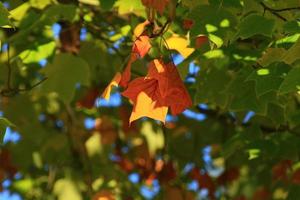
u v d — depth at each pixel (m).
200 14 5.29
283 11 5.61
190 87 6.44
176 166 8.97
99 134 8.84
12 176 9.24
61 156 9.27
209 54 5.90
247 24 5.21
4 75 7.12
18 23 6.44
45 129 9.27
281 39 5.22
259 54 5.83
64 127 9.20
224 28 5.24
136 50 4.87
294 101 7.04
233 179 8.75
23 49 6.79
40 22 6.46
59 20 6.91
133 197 8.53
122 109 8.56
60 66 6.63
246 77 5.79
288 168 7.59
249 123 7.54
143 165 8.57
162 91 4.70
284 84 4.81
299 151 6.98
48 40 6.57
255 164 8.25
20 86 8.53
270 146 6.73
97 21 7.14
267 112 6.39
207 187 8.90
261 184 9.47
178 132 9.16
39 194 9.36
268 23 5.21
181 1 5.59
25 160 9.30
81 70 6.64
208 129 9.20
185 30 5.98
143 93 4.76
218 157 9.12
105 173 8.28
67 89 6.64
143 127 8.74
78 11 6.77
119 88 8.61
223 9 5.31
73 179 9.05
